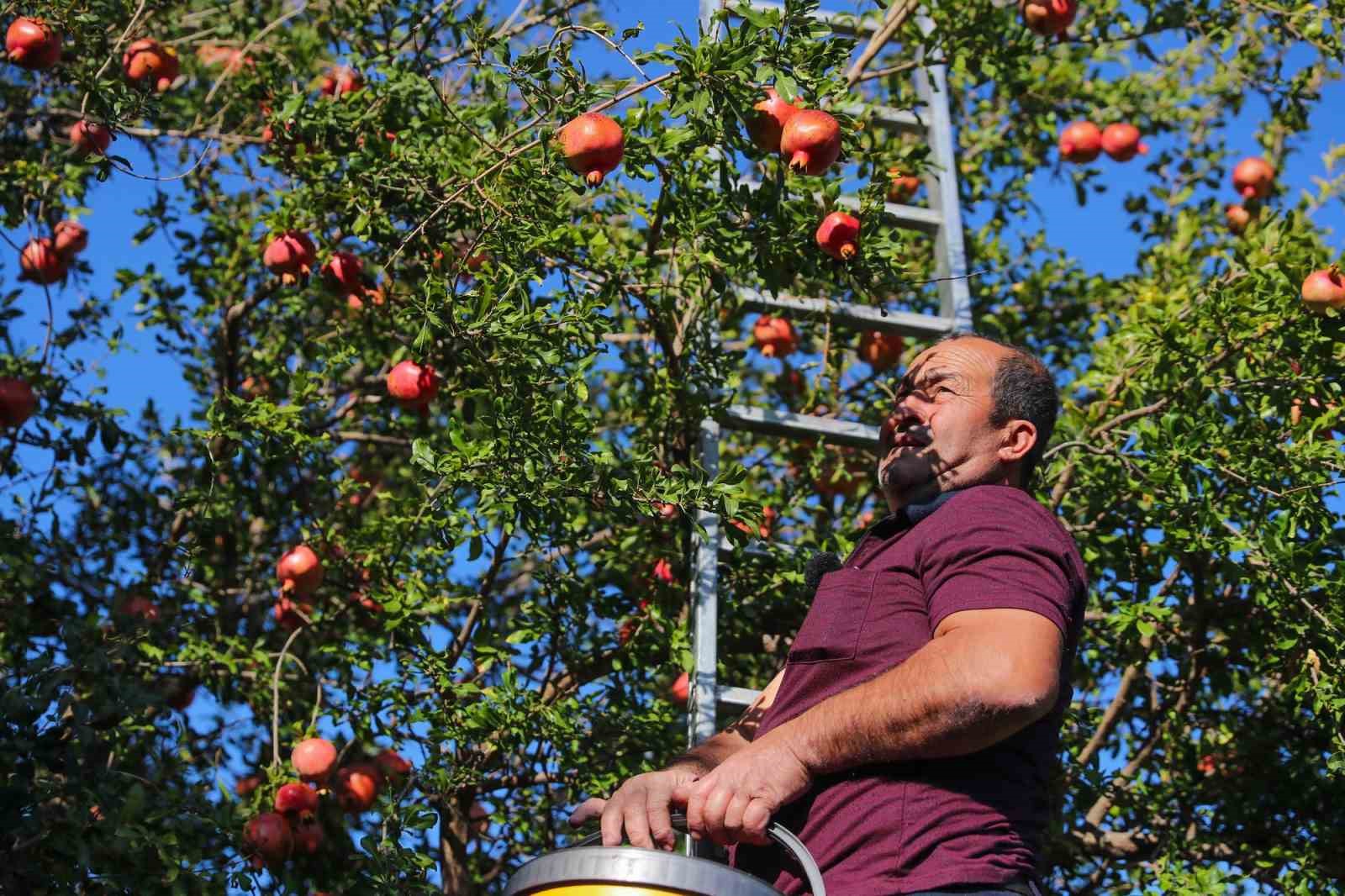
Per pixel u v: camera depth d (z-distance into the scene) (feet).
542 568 16.39
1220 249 19.57
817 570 8.66
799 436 15.71
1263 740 17.66
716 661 14.44
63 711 13.73
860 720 7.06
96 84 15.74
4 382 17.15
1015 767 7.36
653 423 16.14
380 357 19.52
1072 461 16.21
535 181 14.30
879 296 14.34
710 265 14.57
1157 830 17.56
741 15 12.69
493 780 16.71
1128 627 16.06
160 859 13.82
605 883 6.36
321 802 16.06
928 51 17.44
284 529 19.48
